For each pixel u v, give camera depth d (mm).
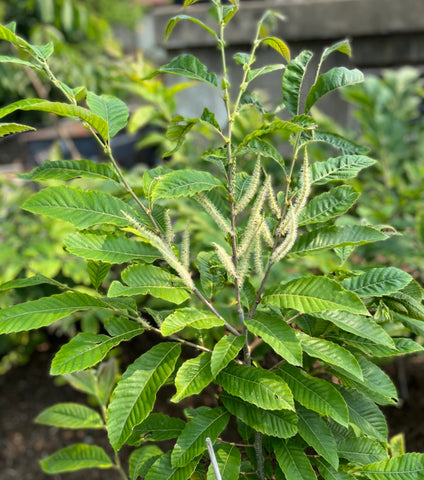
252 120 1161
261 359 683
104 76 1545
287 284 511
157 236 507
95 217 508
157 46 1921
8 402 1568
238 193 553
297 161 1213
